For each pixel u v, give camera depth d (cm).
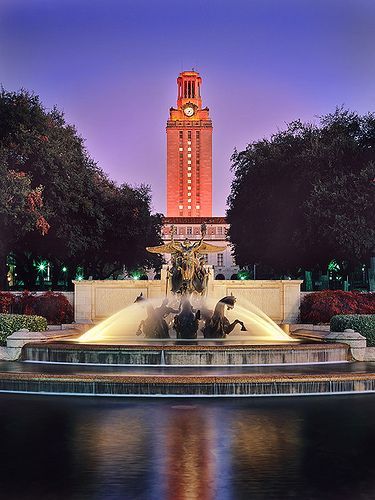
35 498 1067
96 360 2381
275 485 1128
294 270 6819
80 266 7694
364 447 1372
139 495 1080
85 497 1071
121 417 1653
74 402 1850
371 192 4931
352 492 1094
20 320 2969
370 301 3838
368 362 2503
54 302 3800
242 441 1420
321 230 5091
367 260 5616
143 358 2350
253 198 5994
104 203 7000
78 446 1380
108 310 3897
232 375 1994
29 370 2175
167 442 1412
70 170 5400
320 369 2219
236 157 6469
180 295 3009
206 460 1276
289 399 1903
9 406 1794
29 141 4900
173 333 3117
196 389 1950
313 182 5350
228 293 3853
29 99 5084
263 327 3491
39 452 1336
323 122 5838
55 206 5200
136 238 7462
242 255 7125
